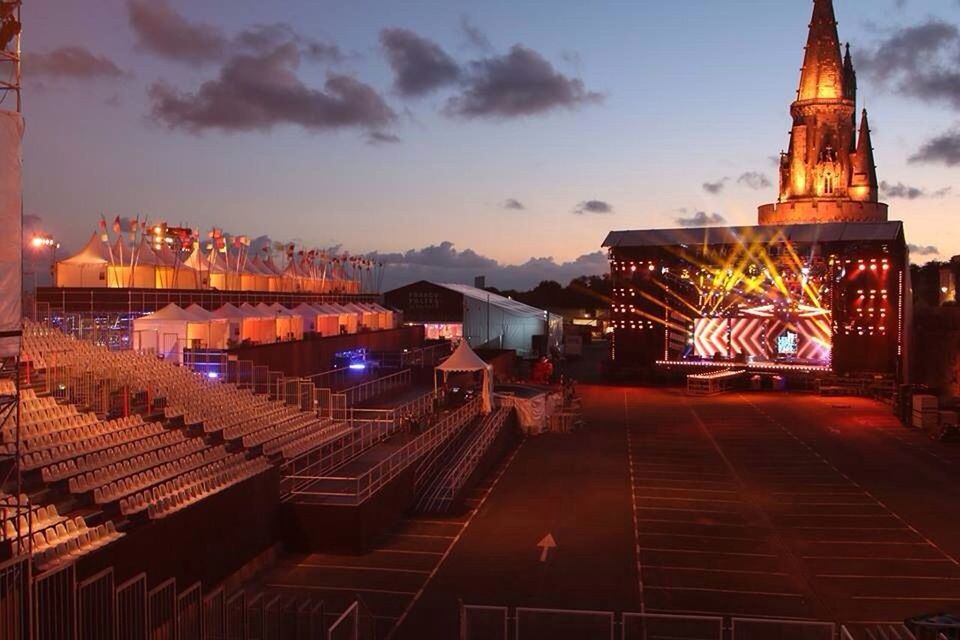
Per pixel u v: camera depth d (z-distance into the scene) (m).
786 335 83.12
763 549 29.19
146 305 53.31
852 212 98.88
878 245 76.62
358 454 37.88
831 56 99.62
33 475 23.03
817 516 33.62
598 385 84.75
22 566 14.80
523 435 53.91
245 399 40.62
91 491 23.14
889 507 35.09
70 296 51.16
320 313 67.38
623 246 87.19
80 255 56.03
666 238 86.56
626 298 87.75
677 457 46.16
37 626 14.99
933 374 74.44
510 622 21.19
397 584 25.47
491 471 42.44
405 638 21.38
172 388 37.25
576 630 20.95
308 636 20.47
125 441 28.30
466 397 55.50
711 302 85.56
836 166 99.50
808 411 65.31
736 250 83.19
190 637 18.67
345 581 25.77
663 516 33.56
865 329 76.94
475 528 31.75
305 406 44.56
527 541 30.05
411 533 31.08
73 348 37.50
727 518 33.28
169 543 22.16
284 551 28.67
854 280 77.31
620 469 42.88
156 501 23.33
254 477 26.84
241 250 74.00
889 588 25.34
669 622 22.09
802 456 46.50
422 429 43.91
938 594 24.84
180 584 22.62
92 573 19.08
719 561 27.84
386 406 50.66
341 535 28.50
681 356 86.62
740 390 80.25
